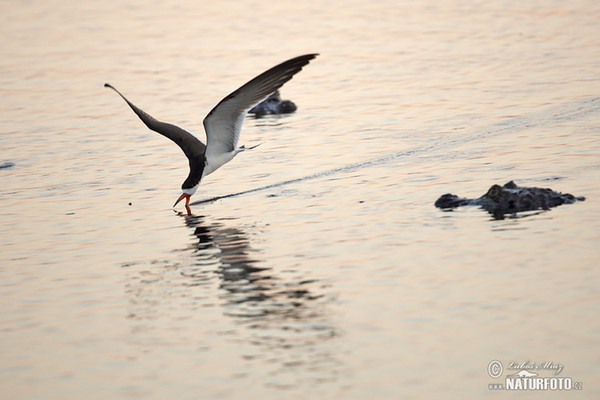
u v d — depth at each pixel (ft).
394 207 54.34
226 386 34.32
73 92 98.27
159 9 156.66
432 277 43.19
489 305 39.70
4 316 42.14
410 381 33.94
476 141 68.33
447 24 128.57
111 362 36.91
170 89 97.45
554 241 46.57
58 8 161.99
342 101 87.45
